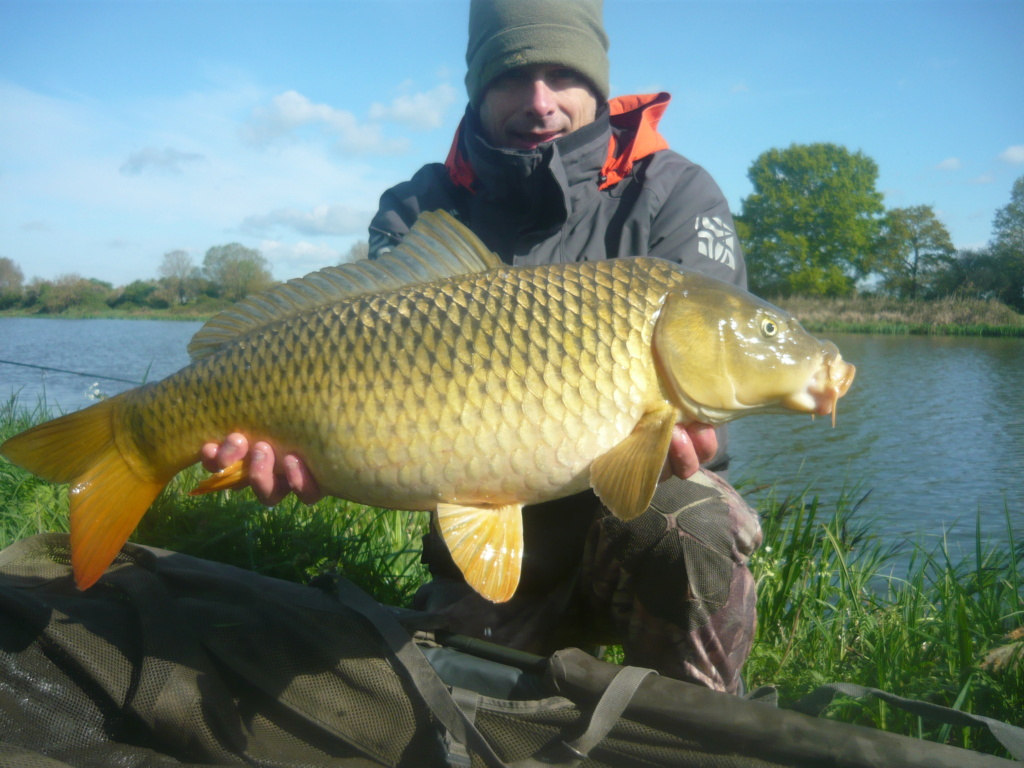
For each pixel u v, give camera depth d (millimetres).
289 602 1817
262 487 1790
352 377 1692
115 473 1864
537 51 2375
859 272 45969
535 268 1743
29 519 3158
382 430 1684
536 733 1641
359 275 1889
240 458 1794
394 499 1729
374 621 1719
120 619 1840
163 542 2768
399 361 1683
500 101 2498
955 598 2756
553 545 2176
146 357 12180
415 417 1674
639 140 2438
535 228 2402
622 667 1607
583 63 2420
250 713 1814
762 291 46469
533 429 1661
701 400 1731
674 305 1715
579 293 1712
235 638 1786
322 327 1741
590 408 1675
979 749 1976
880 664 2260
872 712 2045
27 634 1778
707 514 1857
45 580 2029
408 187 2676
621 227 2371
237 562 2717
